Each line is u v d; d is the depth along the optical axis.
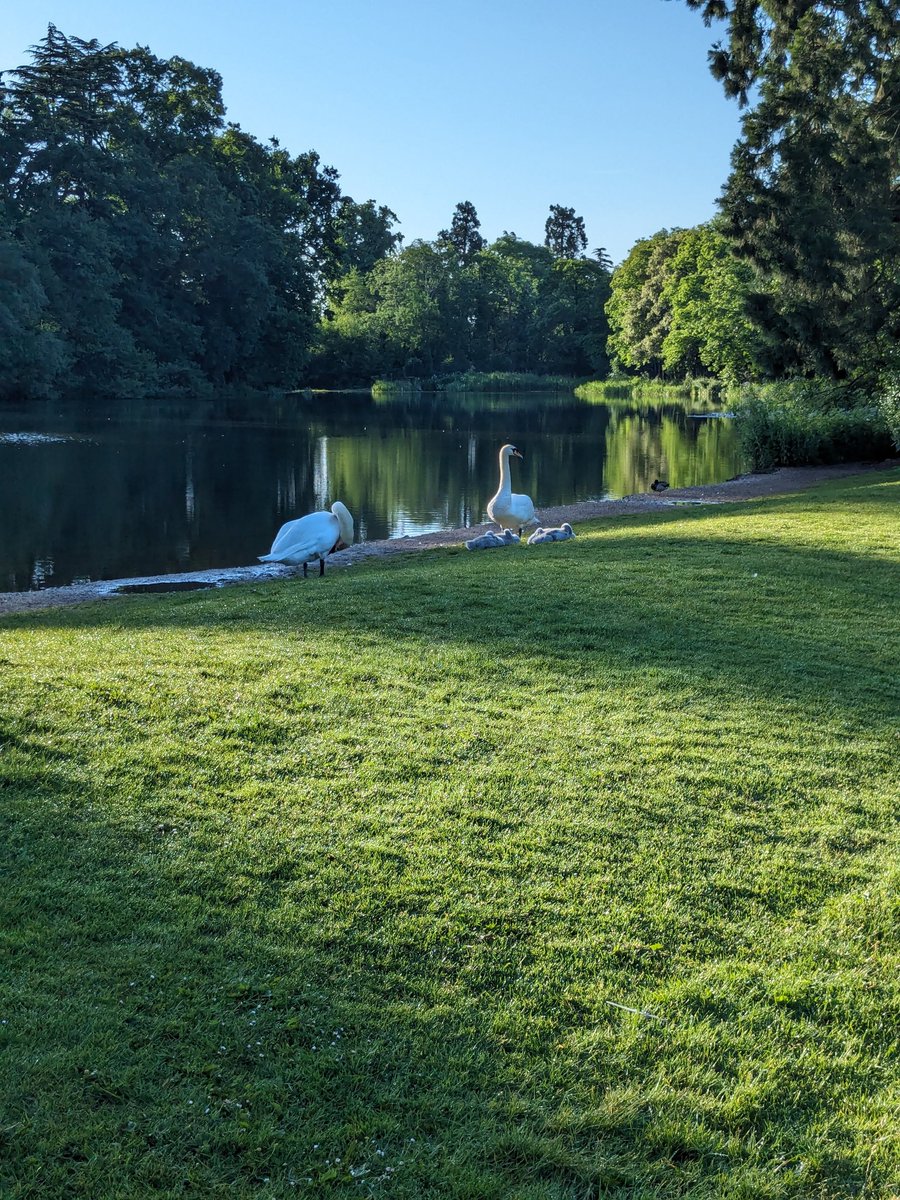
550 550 15.91
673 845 5.75
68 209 69.06
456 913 4.90
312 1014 4.11
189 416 60.91
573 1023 4.23
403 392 107.50
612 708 7.91
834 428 32.28
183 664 8.45
